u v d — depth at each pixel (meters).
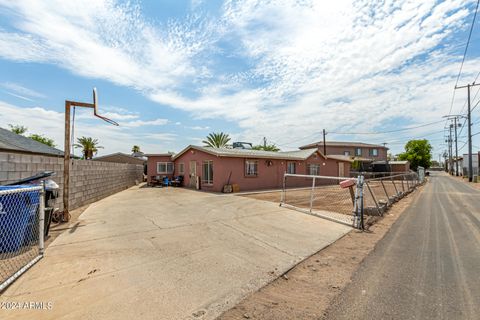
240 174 15.20
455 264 3.77
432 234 5.58
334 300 2.73
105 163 11.84
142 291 2.82
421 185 21.48
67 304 2.52
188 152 17.95
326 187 18.12
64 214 6.27
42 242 3.80
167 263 3.67
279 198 11.43
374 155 53.28
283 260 3.90
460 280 3.21
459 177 37.53
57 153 12.20
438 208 9.29
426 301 2.69
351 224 6.37
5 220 3.92
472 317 2.38
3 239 3.89
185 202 9.94
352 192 6.70
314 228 6.00
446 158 70.75
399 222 6.86
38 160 6.28
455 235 5.48
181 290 2.87
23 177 5.69
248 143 23.77
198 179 16.16
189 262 3.72
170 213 7.53
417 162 49.34
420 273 3.44
